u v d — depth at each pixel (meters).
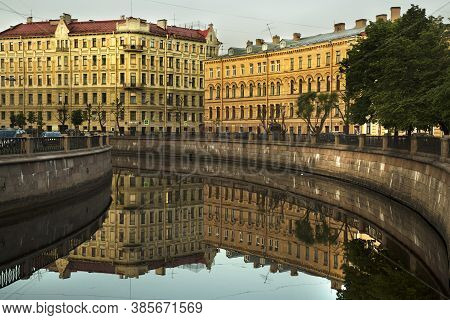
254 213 28.72
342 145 41.34
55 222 23.75
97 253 19.48
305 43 75.81
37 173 24.83
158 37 95.50
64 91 95.88
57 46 95.62
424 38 29.78
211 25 104.06
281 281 15.93
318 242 21.30
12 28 99.94
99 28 95.12
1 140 21.78
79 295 14.12
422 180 24.61
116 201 32.72
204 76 95.94
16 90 97.94
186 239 22.72
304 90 75.12
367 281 15.39
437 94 25.91
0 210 21.22
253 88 84.06
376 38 37.62
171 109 97.31
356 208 28.31
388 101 30.03
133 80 93.38
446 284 14.84
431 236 20.41
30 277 15.88
